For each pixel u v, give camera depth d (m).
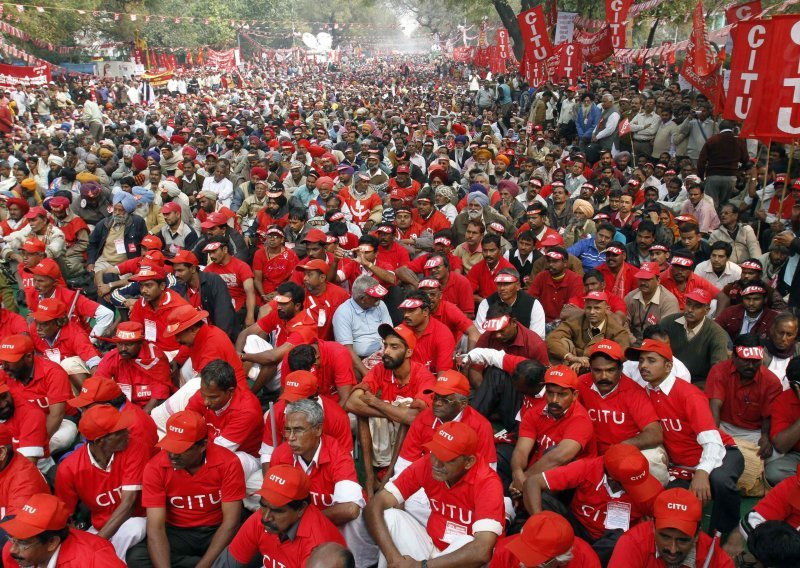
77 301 7.77
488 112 27.41
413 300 6.61
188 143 20.62
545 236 9.61
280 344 7.57
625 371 5.84
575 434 5.25
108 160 16.34
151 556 4.90
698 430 5.34
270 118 28.73
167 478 4.95
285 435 4.91
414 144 17.64
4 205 12.47
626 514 4.89
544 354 6.73
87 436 4.93
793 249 8.21
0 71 32.66
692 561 4.12
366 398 5.94
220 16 65.94
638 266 9.66
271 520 4.22
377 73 77.31
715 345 6.78
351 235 10.15
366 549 5.07
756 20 8.70
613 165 14.32
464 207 11.55
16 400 6.22
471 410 5.22
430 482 4.82
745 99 8.97
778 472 5.73
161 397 6.72
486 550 4.43
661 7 25.12
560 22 22.81
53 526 4.07
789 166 9.30
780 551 3.99
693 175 12.06
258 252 9.36
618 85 23.75
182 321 6.21
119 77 44.38
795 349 6.70
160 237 10.86
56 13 38.72
